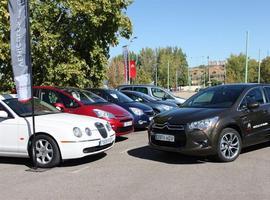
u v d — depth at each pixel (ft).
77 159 30.22
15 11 26.86
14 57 27.02
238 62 377.91
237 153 28.71
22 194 21.54
